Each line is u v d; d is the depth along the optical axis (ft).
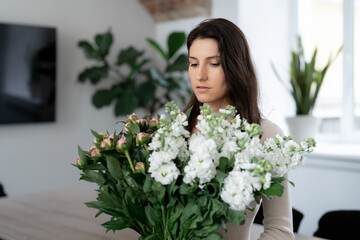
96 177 3.79
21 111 13.52
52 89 14.06
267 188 3.24
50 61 13.97
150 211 3.52
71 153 14.90
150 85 14.74
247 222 4.44
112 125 15.90
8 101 13.26
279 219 4.11
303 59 12.29
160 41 16.65
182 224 3.38
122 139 3.52
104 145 3.57
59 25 14.47
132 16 16.19
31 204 8.09
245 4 12.82
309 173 11.96
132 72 14.49
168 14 15.89
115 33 15.79
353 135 12.91
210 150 3.08
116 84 15.42
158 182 3.28
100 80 14.99
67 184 14.85
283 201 4.15
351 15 12.76
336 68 13.17
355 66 12.87
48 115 14.05
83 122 15.16
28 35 13.51
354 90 12.94
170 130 3.27
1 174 13.46
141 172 3.42
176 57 15.79
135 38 16.30
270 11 13.41
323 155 11.44
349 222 6.73
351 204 11.19
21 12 13.66
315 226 11.96
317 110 13.69
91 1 15.17
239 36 4.35
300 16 13.78
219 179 3.13
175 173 3.23
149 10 16.37
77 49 14.93
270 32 13.46
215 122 3.16
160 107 15.72
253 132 3.20
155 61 16.79
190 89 14.82
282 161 3.37
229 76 4.24
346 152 11.38
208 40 4.19
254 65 4.62
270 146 3.45
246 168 3.06
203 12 14.37
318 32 13.53
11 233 6.36
